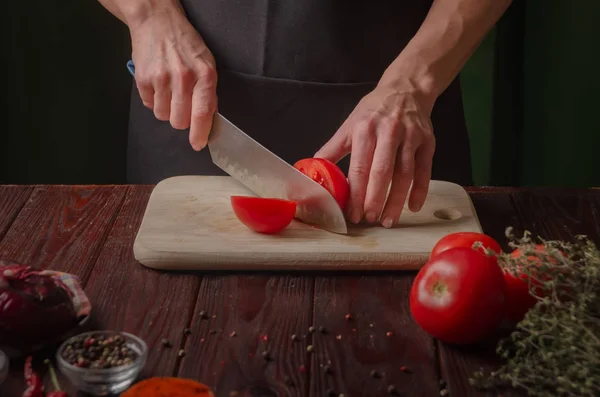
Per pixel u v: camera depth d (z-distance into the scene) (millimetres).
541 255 1102
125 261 1388
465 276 1104
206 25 1905
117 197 1636
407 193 1580
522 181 2852
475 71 2734
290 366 1108
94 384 1020
